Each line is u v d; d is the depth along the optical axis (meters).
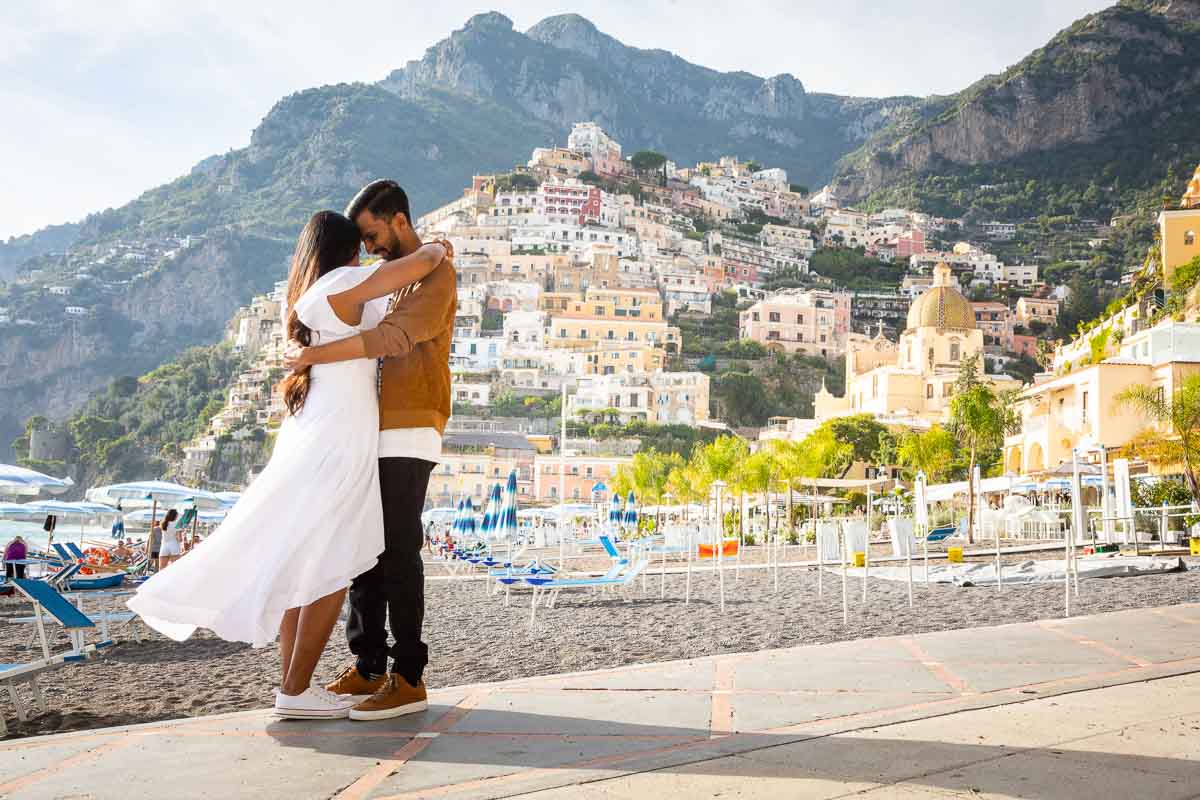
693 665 5.33
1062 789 2.86
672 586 19.12
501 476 117.19
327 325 4.04
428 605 16.53
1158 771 3.04
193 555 3.87
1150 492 35.69
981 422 49.47
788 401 161.12
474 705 4.31
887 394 118.81
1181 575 16.80
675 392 139.88
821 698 4.32
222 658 9.88
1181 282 72.00
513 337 153.12
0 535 63.34
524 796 2.86
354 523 3.99
